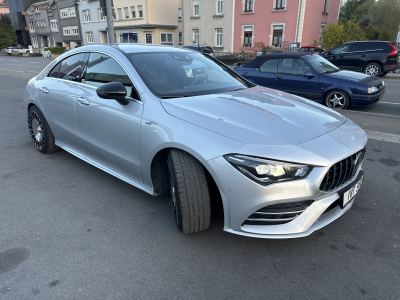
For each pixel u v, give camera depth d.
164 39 38.59
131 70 2.82
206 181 2.23
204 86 2.99
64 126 3.59
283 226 2.06
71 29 47.16
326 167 1.98
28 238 2.46
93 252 2.31
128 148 2.73
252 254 2.31
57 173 3.68
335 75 7.04
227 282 2.03
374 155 4.32
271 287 1.99
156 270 2.13
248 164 1.94
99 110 2.96
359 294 1.94
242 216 2.04
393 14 37.97
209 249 2.36
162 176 2.66
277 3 25.55
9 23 58.00
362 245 2.42
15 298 1.88
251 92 3.03
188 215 2.28
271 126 2.21
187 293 1.94
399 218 2.79
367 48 13.14
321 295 1.93
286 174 1.92
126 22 38.81
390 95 9.14
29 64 24.34
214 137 2.10
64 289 1.95
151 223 2.68
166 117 2.38
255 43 27.39
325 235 2.54
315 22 26.47
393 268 2.17
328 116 2.61
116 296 1.90
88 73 3.27
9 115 6.70
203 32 30.81
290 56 7.56
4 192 3.21
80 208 2.91
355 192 2.35
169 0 37.81
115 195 3.17
